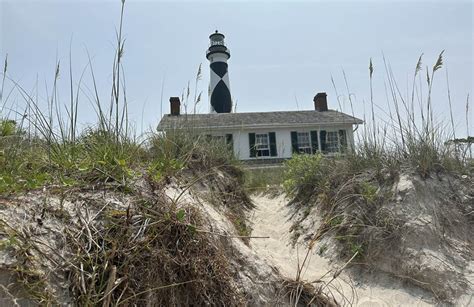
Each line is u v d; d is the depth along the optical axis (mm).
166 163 3373
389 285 3297
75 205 2119
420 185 4020
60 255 1750
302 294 2551
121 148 2951
